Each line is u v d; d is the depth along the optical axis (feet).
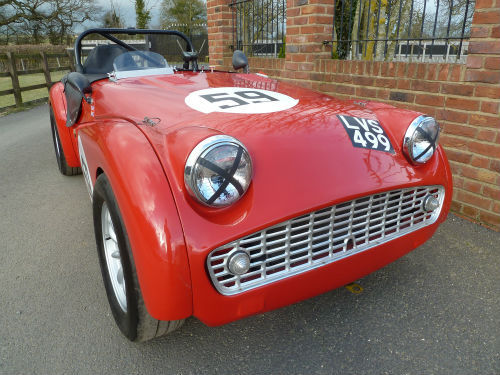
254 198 4.57
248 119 5.73
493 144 8.70
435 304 6.61
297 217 4.66
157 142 4.94
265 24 18.34
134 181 4.50
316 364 5.48
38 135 19.77
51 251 8.48
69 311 6.62
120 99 7.19
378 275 7.44
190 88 7.30
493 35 8.32
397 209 5.70
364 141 5.70
